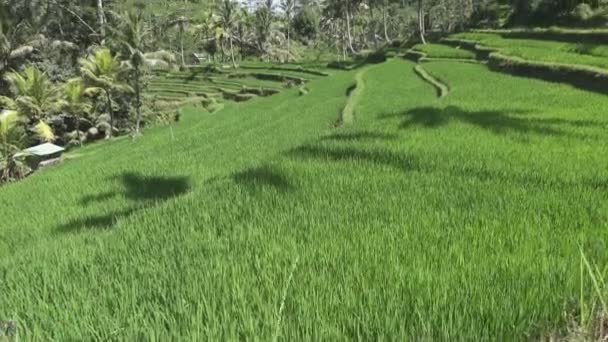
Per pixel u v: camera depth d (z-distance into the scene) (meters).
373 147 9.00
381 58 55.69
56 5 43.22
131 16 35.03
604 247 3.86
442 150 8.43
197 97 55.31
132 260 4.53
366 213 5.46
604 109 11.61
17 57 36.12
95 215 9.66
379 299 3.11
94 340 2.94
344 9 86.94
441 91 19.80
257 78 66.56
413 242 4.33
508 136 9.22
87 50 44.25
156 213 6.27
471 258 3.81
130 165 14.41
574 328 2.72
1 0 37.78
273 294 3.26
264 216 5.62
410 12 93.31
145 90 42.94
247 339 2.68
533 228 4.52
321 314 2.94
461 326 2.73
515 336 2.69
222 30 84.88
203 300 3.16
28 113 32.62
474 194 5.91
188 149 17.31
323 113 19.70
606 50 23.55
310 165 8.03
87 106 35.28
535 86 17.45
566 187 5.96
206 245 4.75
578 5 38.69
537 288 3.11
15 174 26.39
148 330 2.86
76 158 24.03
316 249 4.30
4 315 3.44
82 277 4.15
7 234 9.03
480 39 40.53
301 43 110.50
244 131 19.98
